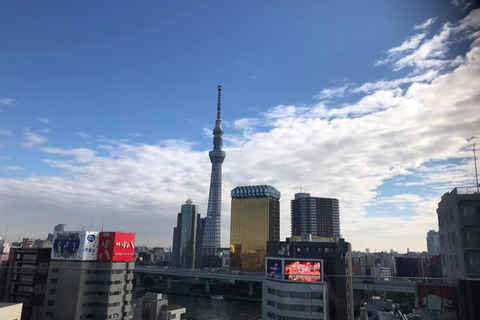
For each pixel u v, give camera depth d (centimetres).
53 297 10688
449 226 4625
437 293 3569
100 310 10631
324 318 8356
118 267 11106
